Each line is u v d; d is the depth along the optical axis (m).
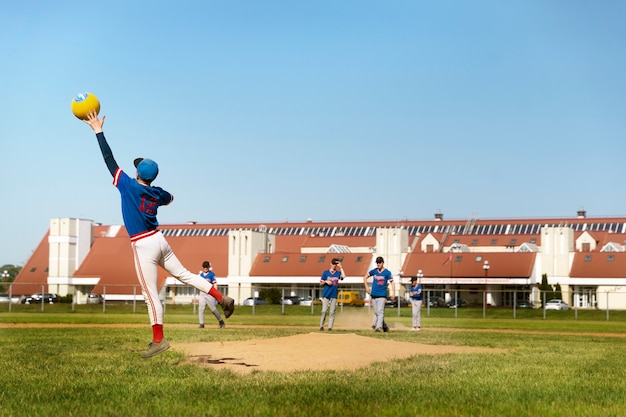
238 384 8.20
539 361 11.44
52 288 89.56
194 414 6.51
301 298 73.00
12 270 130.88
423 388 8.12
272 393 7.61
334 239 91.50
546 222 94.56
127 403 7.01
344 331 22.44
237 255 84.94
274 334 18.31
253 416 6.44
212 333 18.73
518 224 94.81
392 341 14.12
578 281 75.88
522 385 8.52
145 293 9.56
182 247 89.75
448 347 13.80
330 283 22.39
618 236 84.44
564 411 6.93
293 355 11.38
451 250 83.62
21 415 6.44
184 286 78.31
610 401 7.58
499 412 6.82
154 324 9.66
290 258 84.25
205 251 88.62
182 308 51.12
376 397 7.47
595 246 82.75
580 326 34.38
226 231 105.62
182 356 11.12
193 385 8.11
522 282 75.81
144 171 9.35
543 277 77.06
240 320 34.62
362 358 11.23
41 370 9.45
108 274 87.25
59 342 14.44
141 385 8.10
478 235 89.38
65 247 89.75
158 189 9.45
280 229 103.06
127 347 13.09
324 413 6.59
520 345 15.49
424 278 79.19
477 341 16.78
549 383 8.76
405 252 82.94
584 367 10.69
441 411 6.80
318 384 8.24
